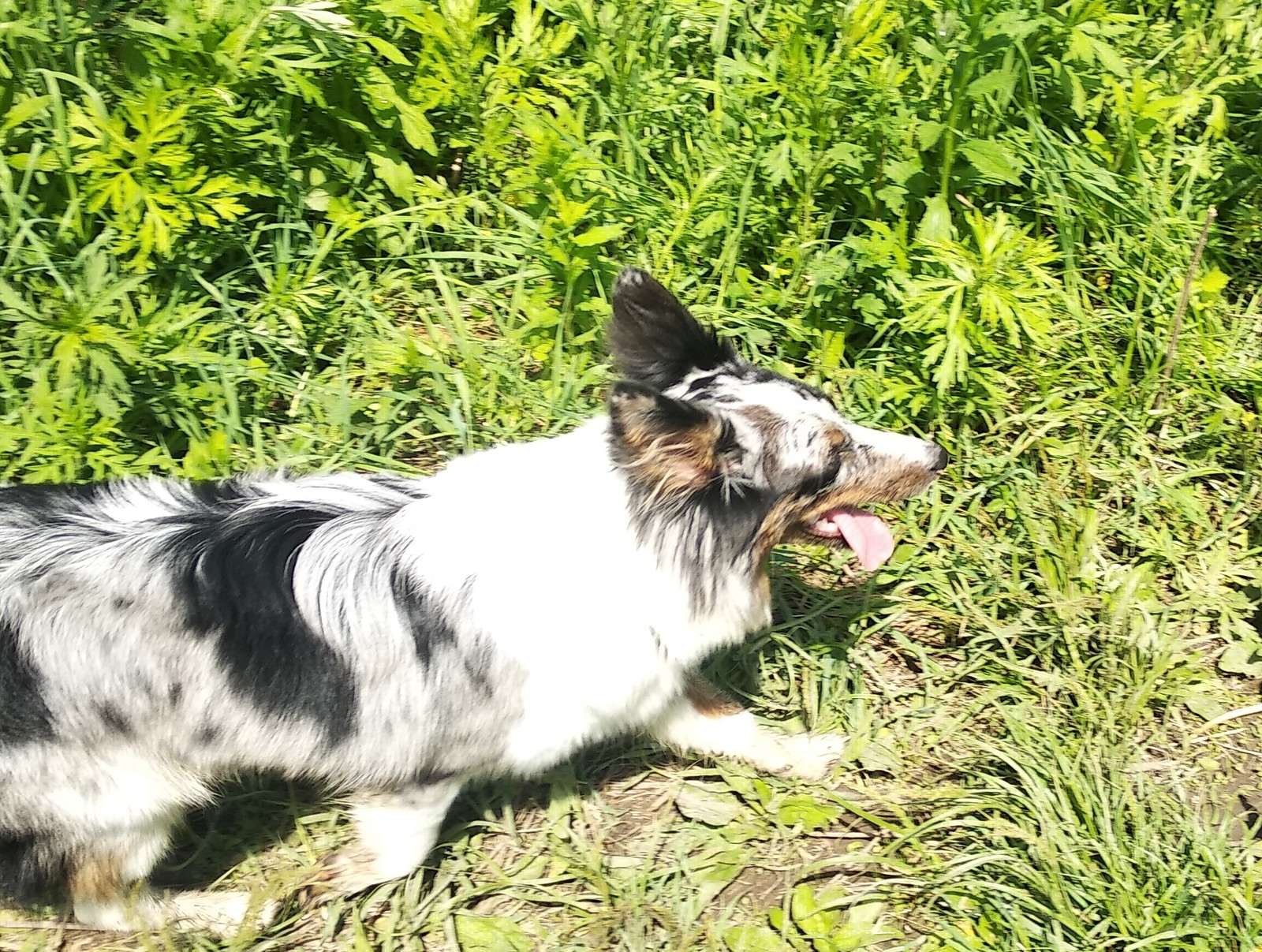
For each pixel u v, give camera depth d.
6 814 0.91
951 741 1.19
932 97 1.46
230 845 1.11
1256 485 1.38
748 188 1.43
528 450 1.02
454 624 0.96
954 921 1.05
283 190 1.43
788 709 1.22
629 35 1.57
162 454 1.26
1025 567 1.30
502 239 1.49
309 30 1.43
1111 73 1.58
